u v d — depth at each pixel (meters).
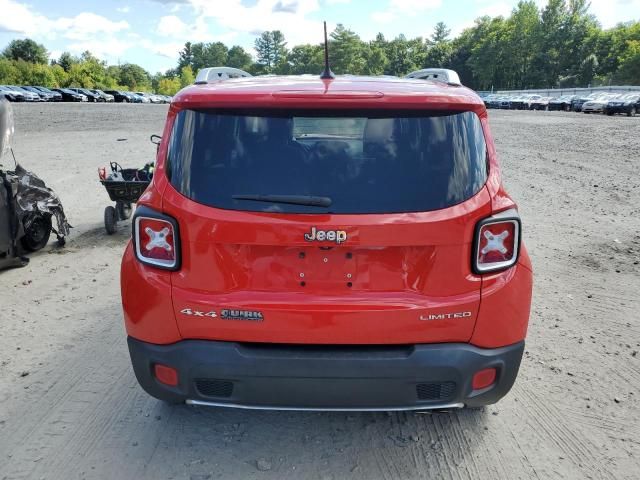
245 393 2.74
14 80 93.94
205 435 3.29
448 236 2.62
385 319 2.65
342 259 2.68
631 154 17.61
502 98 68.06
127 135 22.92
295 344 2.72
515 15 121.00
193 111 2.74
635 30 105.94
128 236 7.74
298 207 2.61
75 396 3.68
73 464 3.01
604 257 6.85
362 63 157.00
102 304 5.29
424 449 3.19
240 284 2.70
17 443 3.18
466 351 2.70
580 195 10.95
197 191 2.67
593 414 3.55
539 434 3.33
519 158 16.81
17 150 17.19
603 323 4.95
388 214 2.59
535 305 5.35
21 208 6.42
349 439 3.28
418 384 2.70
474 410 3.58
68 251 7.04
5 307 5.19
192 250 2.68
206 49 191.62
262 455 3.12
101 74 112.88
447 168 2.66
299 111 2.67
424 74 3.92
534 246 7.34
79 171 13.41
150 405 3.59
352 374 2.65
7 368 4.05
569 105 53.75
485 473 2.99
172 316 2.74
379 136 2.67
